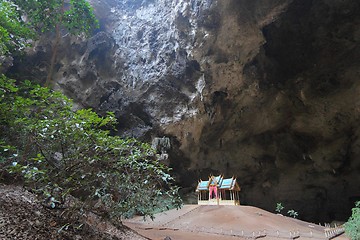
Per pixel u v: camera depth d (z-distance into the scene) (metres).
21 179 6.09
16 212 4.40
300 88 19.02
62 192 4.68
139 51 21.72
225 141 21.73
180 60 19.36
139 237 7.00
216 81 17.89
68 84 20.91
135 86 21.12
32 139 4.95
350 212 20.80
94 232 5.35
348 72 17.36
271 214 13.84
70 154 4.96
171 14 19.33
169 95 20.20
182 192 21.70
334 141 21.06
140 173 5.22
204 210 13.66
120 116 20.77
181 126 20.08
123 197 5.02
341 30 15.83
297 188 22.75
